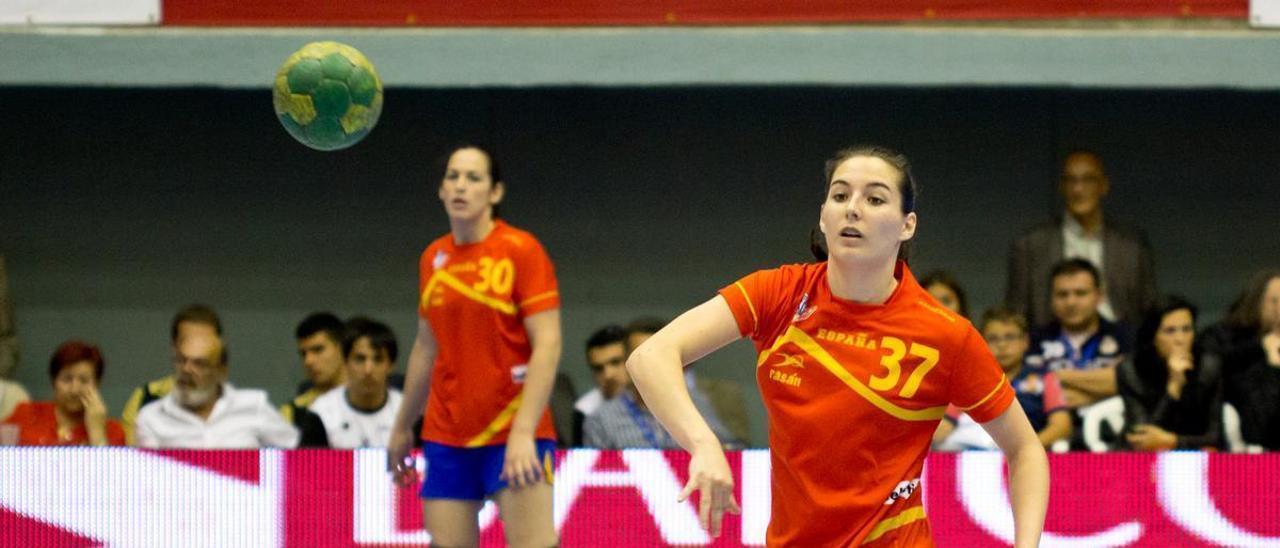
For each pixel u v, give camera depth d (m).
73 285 17.12
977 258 16.94
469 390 10.05
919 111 16.91
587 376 17.17
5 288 16.77
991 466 11.27
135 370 17.12
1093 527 11.17
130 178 17.16
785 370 6.64
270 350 17.19
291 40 14.70
